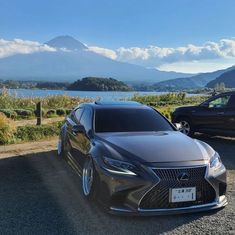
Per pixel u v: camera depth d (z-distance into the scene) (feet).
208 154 18.20
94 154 18.25
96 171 17.60
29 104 72.13
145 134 20.33
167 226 15.99
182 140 19.44
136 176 16.29
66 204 18.63
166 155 17.17
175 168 16.47
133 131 21.02
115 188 16.49
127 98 96.89
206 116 39.42
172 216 17.06
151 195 16.22
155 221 16.52
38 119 46.47
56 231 15.44
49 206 18.35
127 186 16.30
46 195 20.07
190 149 18.10
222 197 17.98
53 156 30.22
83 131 21.53
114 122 21.63
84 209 17.95
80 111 25.14
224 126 38.22
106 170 16.96
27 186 21.75
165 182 16.26
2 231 15.39
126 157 16.96
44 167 26.45
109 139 19.21
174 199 16.33
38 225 16.02
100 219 16.72
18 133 38.68
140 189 16.17
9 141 36.68
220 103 38.70
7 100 68.90
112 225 16.08
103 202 17.07
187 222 16.40
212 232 15.39
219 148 35.27
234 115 37.24
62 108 70.03
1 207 18.17
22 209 17.92
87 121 22.44
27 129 40.11
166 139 19.35
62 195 20.08
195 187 16.69
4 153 31.63
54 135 41.75
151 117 22.72
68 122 26.78
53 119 57.41
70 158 24.80
